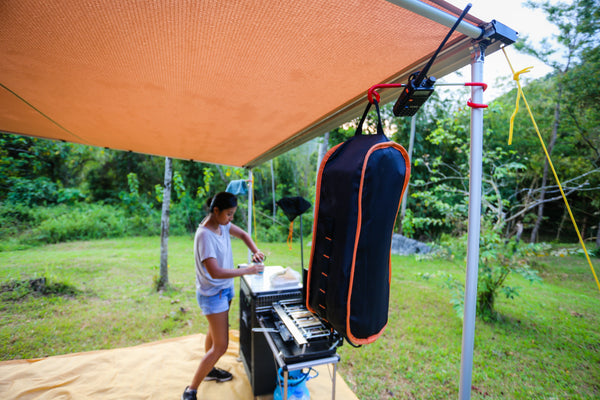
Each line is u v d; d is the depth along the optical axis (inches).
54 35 40.1
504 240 160.1
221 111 70.6
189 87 57.0
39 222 385.1
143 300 177.8
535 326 159.6
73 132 95.9
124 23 37.2
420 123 421.7
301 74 50.5
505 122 385.7
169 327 143.6
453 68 43.0
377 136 37.0
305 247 375.9
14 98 66.2
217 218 81.7
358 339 36.3
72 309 162.7
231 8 33.9
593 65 307.1
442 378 111.0
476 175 37.5
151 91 59.6
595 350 136.9
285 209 80.0
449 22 32.2
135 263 262.5
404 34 38.0
